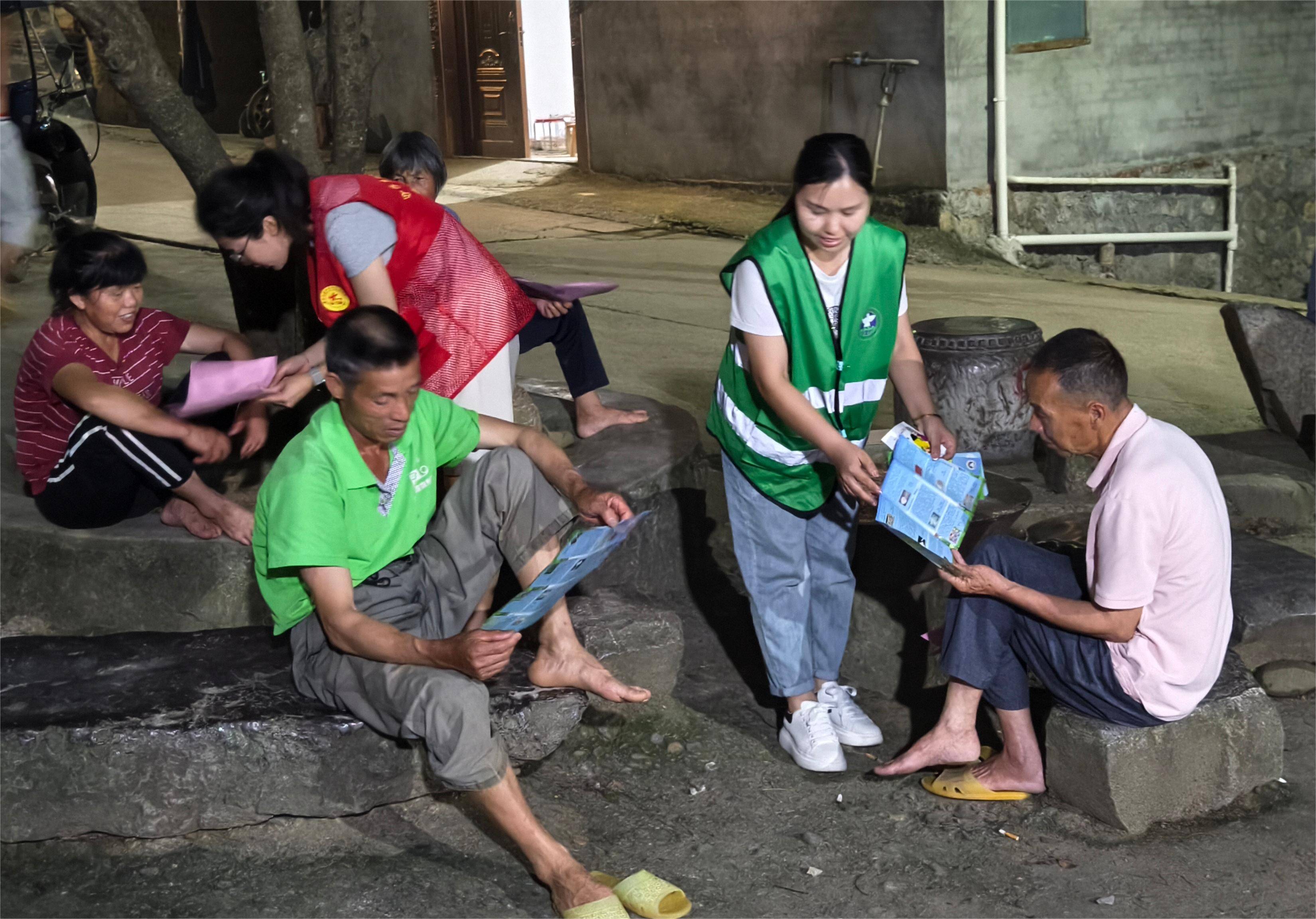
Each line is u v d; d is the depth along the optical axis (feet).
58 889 9.66
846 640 12.06
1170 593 9.97
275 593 9.96
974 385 16.40
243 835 10.32
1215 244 41.27
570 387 15.88
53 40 32.45
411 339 9.18
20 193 27.50
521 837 9.38
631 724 12.12
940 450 10.97
